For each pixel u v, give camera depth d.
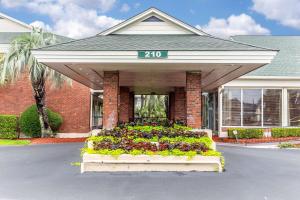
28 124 21.64
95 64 11.84
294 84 23.66
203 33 14.04
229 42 12.54
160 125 12.89
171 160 9.95
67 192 7.50
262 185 8.23
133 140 10.82
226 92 23.89
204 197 7.12
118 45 11.91
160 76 16.03
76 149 15.52
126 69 13.34
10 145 17.84
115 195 7.25
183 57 11.08
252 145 18.95
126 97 21.25
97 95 26.08
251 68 12.76
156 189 7.77
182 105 20.78
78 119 23.66
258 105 23.91
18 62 19.56
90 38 13.31
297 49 26.66
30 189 7.77
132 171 9.95
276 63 24.92
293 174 9.63
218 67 12.59
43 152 14.42
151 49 11.12
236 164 11.30
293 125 23.86
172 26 14.18
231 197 7.14
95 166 9.98
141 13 14.06
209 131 11.95
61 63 11.50
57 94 23.62
